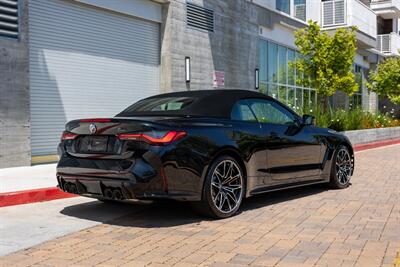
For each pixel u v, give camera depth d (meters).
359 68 31.28
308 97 23.34
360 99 31.31
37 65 10.73
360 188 8.21
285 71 21.39
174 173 5.36
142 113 6.39
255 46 18.69
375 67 33.09
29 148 10.10
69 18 11.52
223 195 5.87
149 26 14.09
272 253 4.46
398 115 31.66
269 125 6.72
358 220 5.79
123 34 13.18
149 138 5.29
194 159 5.51
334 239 4.93
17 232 5.28
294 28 21.72
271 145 6.57
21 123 9.92
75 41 11.70
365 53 30.88
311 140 7.34
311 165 7.35
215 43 16.28
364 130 17.94
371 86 27.86
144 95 13.97
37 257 4.40
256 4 18.67
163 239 4.98
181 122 5.61
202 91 6.74
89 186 5.59
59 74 11.27
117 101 13.02
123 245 4.77
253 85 18.61
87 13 12.02
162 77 14.41
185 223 5.68
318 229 5.35
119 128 5.43
